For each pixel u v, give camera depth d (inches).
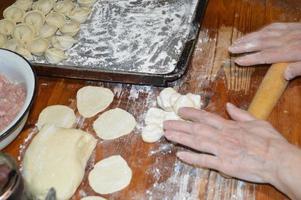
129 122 31.1
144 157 29.2
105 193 27.6
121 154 29.5
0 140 27.5
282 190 25.2
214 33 36.1
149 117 30.7
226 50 34.6
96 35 36.9
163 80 31.6
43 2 39.6
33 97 28.8
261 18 36.9
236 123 27.3
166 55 34.4
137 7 38.9
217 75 33.1
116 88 33.5
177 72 31.6
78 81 34.4
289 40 31.9
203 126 27.2
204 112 28.2
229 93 32.0
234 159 25.9
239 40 33.0
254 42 32.4
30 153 28.5
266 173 25.4
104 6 39.5
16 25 38.4
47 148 28.5
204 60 34.2
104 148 30.0
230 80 32.7
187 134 27.4
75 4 40.2
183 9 38.0
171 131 27.8
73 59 35.3
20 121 28.0
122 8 39.0
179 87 32.7
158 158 29.0
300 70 30.3
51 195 24.5
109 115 31.6
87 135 29.8
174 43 35.3
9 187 22.3
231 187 27.2
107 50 35.6
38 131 31.2
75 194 27.9
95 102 32.6
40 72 33.4
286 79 30.7
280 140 26.0
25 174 27.6
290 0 37.8
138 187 27.7
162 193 27.3
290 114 30.3
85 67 32.6
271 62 31.6
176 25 36.7
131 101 32.5
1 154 23.8
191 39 33.9
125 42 36.0
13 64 30.9
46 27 37.4
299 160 24.7
